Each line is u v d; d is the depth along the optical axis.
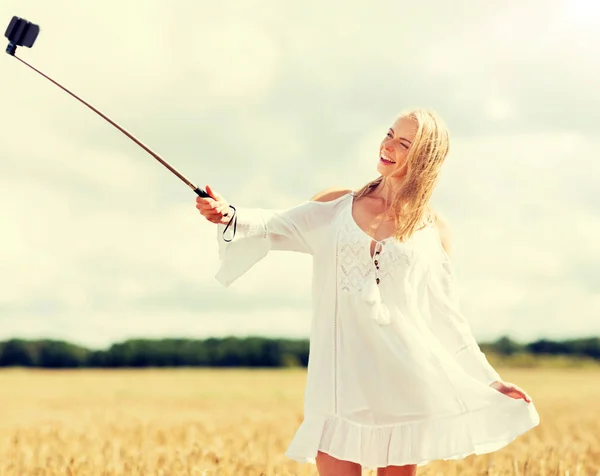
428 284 4.33
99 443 8.45
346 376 4.14
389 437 4.12
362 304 4.12
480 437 4.18
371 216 4.26
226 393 23.33
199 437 9.17
